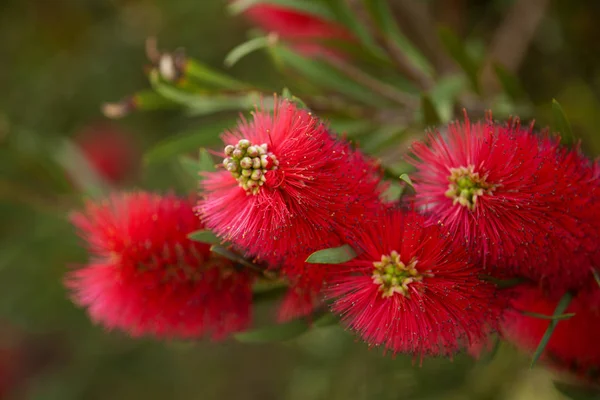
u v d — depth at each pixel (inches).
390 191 18.2
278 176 16.6
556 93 30.2
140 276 18.8
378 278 16.9
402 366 26.2
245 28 39.8
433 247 16.9
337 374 28.6
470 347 18.2
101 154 43.3
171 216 18.8
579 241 17.3
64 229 31.2
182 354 44.1
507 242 17.2
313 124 17.0
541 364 20.1
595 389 19.6
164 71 22.0
